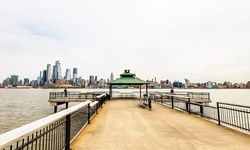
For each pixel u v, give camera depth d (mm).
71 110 4707
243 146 5203
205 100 28875
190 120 9477
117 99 27391
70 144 5375
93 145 5285
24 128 2641
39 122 3078
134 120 9500
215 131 7043
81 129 7188
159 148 5047
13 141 2150
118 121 9219
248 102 64125
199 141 5711
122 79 29156
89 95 37312
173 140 5820
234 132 6863
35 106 57938
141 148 5039
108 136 6297
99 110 13922
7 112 43375
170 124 8430
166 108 15273
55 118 3537
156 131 7047
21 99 99375
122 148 5031
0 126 27375
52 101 31797
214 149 4965
